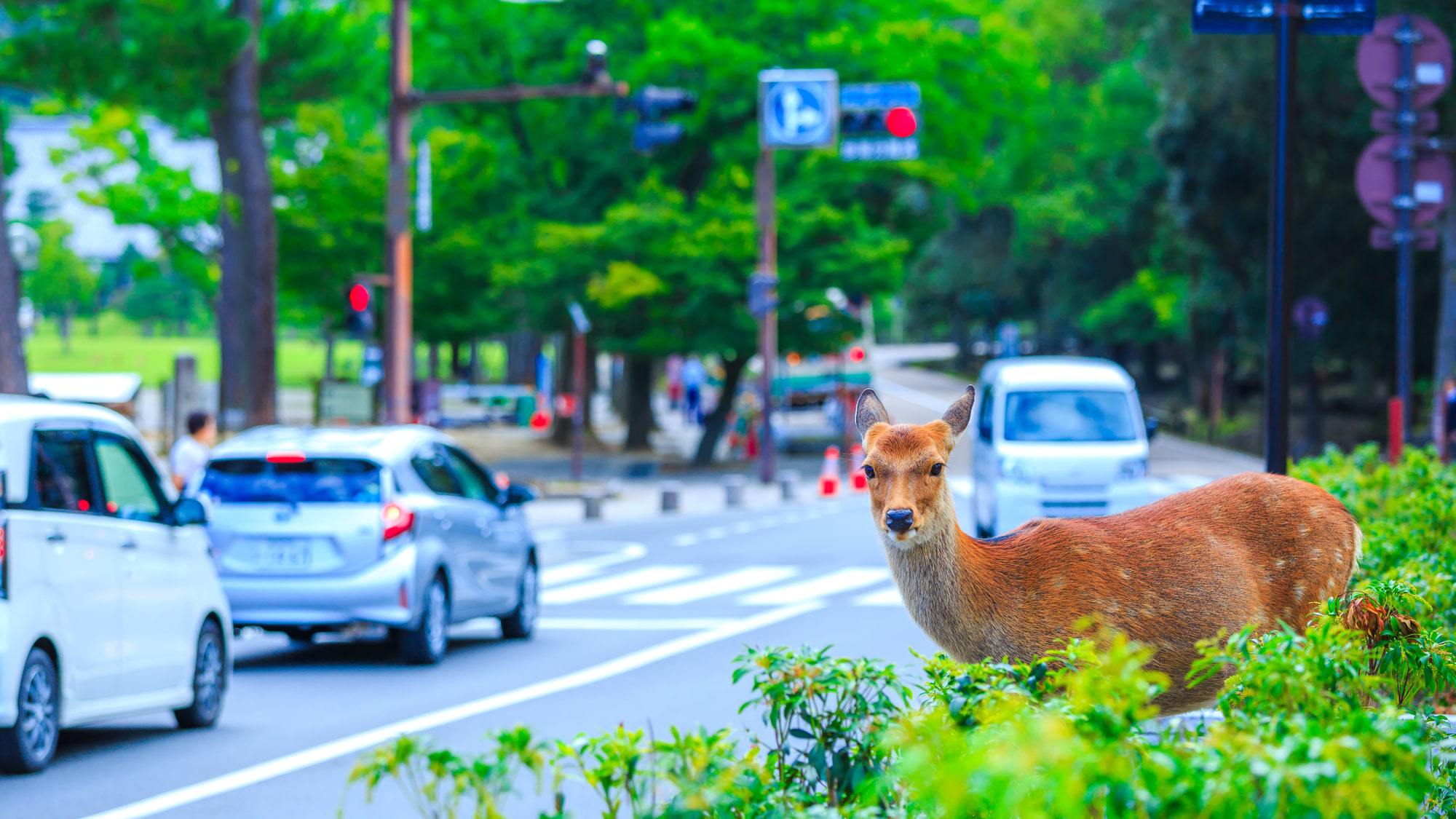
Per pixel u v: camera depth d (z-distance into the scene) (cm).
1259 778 363
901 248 3916
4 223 2092
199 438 1773
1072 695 452
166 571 1030
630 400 4594
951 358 9475
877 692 483
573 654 1389
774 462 3684
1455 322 3259
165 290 12181
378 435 1398
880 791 423
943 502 658
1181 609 673
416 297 4294
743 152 3966
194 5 2262
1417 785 396
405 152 2334
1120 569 674
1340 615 656
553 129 4106
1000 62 4075
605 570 2091
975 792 353
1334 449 1487
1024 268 7194
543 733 1012
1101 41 6406
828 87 3456
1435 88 1590
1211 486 725
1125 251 6494
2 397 955
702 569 2080
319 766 927
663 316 3894
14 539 880
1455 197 3238
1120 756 368
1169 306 5697
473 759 432
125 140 4619
